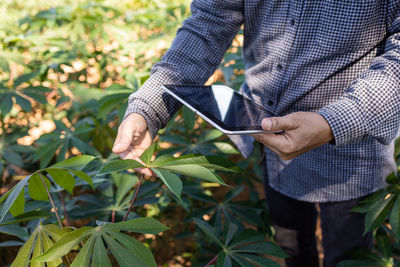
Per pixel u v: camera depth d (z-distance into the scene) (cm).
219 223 143
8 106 149
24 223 151
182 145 142
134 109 92
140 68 184
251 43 110
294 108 104
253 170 173
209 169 80
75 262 64
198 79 105
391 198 104
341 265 111
